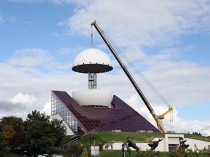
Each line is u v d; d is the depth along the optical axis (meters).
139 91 149.38
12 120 115.94
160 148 116.44
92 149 80.44
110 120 138.88
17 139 113.88
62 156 92.88
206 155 72.62
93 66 158.62
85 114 139.50
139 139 115.44
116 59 153.62
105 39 155.38
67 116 140.12
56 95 151.38
